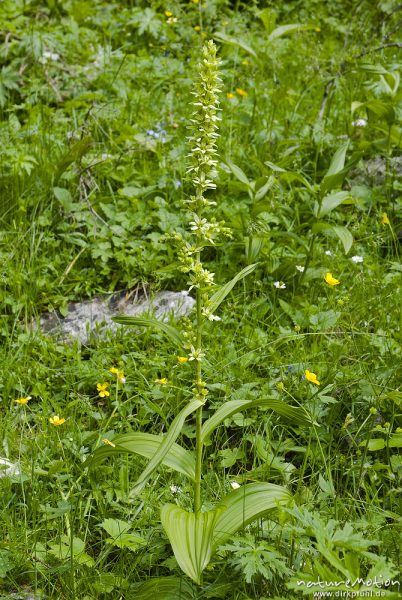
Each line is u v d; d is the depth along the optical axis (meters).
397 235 4.98
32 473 3.26
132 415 3.81
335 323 4.18
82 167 5.34
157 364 4.02
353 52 6.68
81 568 2.92
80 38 7.09
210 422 2.83
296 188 4.82
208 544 2.63
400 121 5.62
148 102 6.24
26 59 6.60
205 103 2.71
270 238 4.91
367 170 5.40
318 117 5.88
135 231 4.97
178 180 5.23
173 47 7.07
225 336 4.21
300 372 3.85
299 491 3.18
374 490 3.19
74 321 4.53
